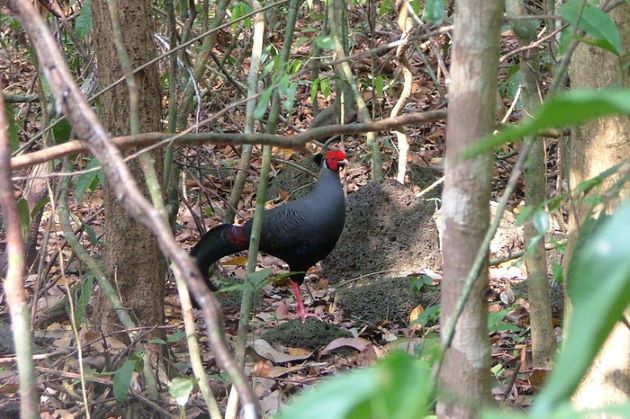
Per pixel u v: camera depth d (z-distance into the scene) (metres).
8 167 3.21
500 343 8.02
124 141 3.95
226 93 14.33
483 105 3.07
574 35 3.24
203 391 4.64
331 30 9.89
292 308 10.38
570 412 1.16
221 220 12.34
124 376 5.68
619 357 4.70
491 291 3.24
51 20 9.77
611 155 4.62
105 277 6.94
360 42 15.25
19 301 3.19
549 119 1.22
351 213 11.17
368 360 7.44
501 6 3.04
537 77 6.14
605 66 4.57
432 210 11.37
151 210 2.41
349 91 13.66
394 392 1.19
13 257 3.19
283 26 16.80
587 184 3.33
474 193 3.16
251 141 4.11
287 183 13.58
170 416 5.81
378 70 13.09
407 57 11.55
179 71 10.33
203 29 12.45
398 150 12.82
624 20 4.54
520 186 12.51
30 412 3.17
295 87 4.49
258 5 9.79
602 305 1.10
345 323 9.45
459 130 3.12
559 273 4.71
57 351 6.45
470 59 3.05
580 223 4.57
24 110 11.26
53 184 8.51
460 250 3.20
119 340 6.88
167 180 7.56
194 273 2.28
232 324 9.26
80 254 7.02
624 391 4.70
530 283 6.04
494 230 2.93
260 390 6.92
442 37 13.73
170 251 2.32
